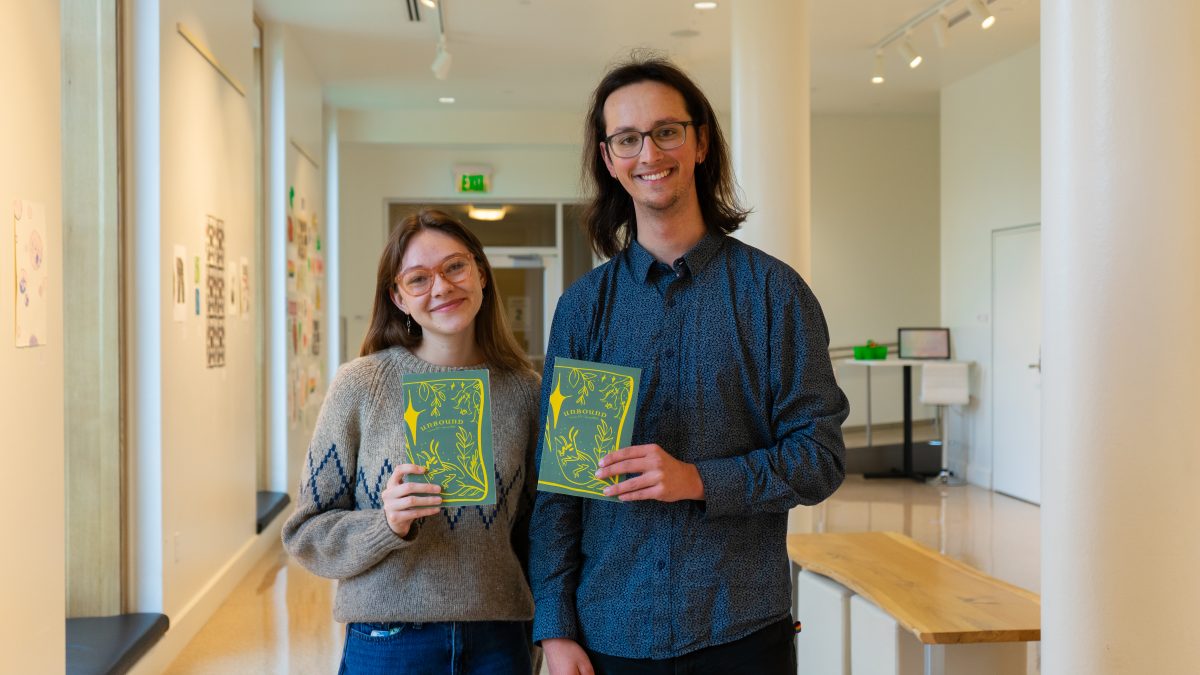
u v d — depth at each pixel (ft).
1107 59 5.82
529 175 40.55
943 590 9.56
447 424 6.15
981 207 31.24
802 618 11.32
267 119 26.05
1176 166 5.69
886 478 32.91
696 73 32.17
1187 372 5.69
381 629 6.61
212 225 18.61
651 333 5.98
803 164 18.44
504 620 6.73
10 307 9.80
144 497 15.38
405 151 40.09
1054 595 6.15
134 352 15.34
